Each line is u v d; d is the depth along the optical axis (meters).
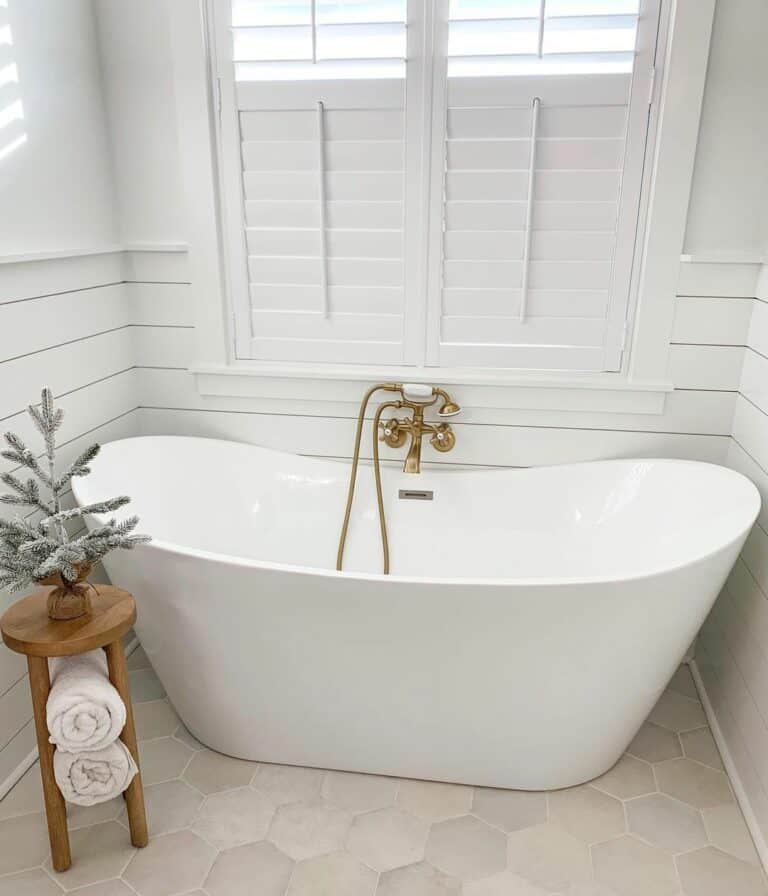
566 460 2.08
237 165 1.95
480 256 1.93
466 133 1.83
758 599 1.69
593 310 1.94
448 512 2.09
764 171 1.77
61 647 1.28
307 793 1.67
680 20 1.67
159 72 1.91
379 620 1.43
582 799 1.66
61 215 1.81
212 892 1.43
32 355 1.72
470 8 1.73
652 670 1.54
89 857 1.50
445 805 1.64
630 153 1.80
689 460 2.01
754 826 1.56
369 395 1.99
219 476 2.14
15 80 1.62
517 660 1.46
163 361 2.17
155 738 1.83
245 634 1.53
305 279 2.03
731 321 1.89
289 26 1.79
